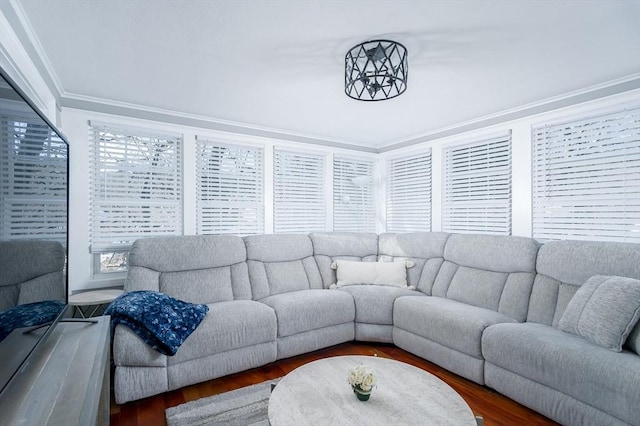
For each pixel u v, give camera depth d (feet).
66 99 8.87
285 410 4.63
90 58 6.89
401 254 12.25
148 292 7.77
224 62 7.13
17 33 5.38
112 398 7.05
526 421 6.25
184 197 11.01
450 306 8.74
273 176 13.06
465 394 7.28
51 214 4.67
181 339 6.99
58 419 3.02
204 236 10.01
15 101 3.52
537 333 6.66
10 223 3.37
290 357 9.27
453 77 7.98
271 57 6.93
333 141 14.52
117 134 9.92
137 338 6.66
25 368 3.77
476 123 11.53
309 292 10.23
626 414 4.98
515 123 10.54
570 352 5.83
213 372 7.49
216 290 9.43
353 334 10.09
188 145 11.11
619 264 6.95
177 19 5.54
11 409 3.18
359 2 5.14
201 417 6.28
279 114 10.90
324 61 7.11
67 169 5.47
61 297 5.07
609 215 8.55
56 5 5.12
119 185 9.87
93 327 5.56
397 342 9.63
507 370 6.88
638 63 7.29
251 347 8.10
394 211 15.17
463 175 12.19
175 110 10.41
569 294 7.61
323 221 14.43
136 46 6.43
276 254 11.14
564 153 9.40
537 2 5.14
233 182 12.10
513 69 7.55
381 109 10.43
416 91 8.88
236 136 12.16
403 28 5.87
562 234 9.46
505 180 10.87
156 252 8.98
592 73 7.80
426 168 13.60
